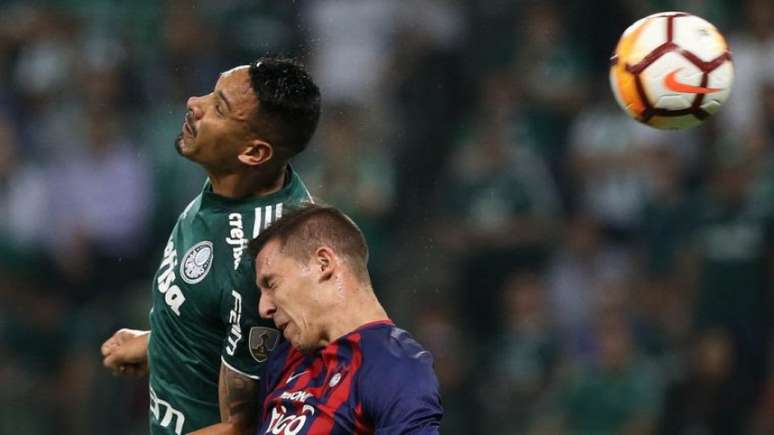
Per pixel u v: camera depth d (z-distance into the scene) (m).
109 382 42.91
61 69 49.28
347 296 17.30
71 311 44.38
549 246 42.94
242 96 17.58
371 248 43.53
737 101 44.03
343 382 16.91
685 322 40.44
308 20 48.94
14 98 49.59
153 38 49.09
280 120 17.62
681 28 19.09
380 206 44.38
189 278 17.89
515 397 40.97
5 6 51.84
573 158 44.88
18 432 42.88
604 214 43.38
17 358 43.78
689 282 40.78
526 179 43.75
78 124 46.88
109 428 42.62
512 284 42.34
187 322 18.08
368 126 46.25
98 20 50.59
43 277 44.91
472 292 42.75
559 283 42.12
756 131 42.72
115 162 45.50
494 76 47.59
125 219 45.00
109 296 44.50
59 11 51.09
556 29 47.78
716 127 43.97
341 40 48.56
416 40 48.53
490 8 48.97
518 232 42.91
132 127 46.59
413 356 16.89
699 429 39.12
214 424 18.45
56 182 45.75
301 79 17.83
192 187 44.88
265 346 17.78
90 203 45.22
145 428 42.41
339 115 46.34
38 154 47.34
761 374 39.41
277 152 17.81
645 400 39.62
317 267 17.30
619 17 47.72
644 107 19.14
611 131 44.44
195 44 47.66
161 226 44.75
